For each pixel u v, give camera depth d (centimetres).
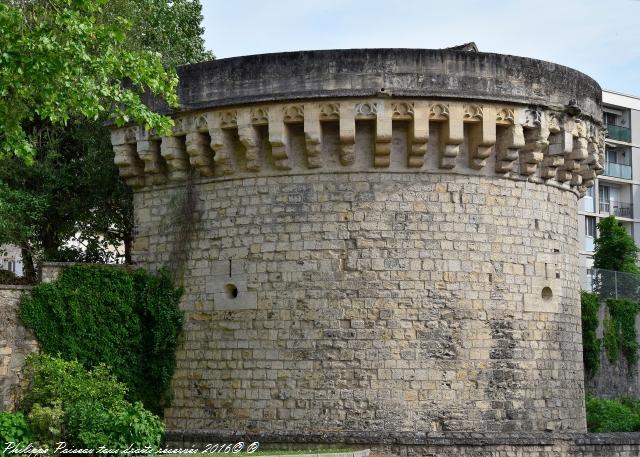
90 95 2195
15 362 2661
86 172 3516
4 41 2084
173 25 4175
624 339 4419
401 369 2428
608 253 5909
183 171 2684
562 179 2711
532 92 2555
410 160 2477
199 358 2594
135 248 2780
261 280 2522
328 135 2500
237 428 2500
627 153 7825
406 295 2455
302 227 2500
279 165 2514
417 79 2456
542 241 2631
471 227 2514
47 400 2395
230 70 2541
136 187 2802
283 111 2473
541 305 2597
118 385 2484
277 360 2478
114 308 2706
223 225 2595
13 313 2677
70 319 2703
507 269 2547
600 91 2875
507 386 2498
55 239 3766
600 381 4209
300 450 2362
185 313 2639
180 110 2584
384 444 2345
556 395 2600
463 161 2523
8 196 3312
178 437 2467
